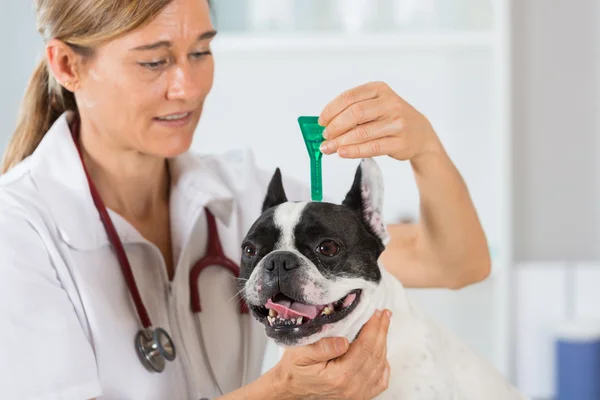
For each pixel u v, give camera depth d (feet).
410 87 8.48
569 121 8.71
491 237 8.32
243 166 5.26
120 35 3.98
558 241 8.82
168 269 4.75
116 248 4.31
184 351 4.49
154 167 4.61
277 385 3.76
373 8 7.96
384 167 8.43
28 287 3.85
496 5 7.68
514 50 8.68
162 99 4.14
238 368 4.74
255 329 4.81
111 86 4.12
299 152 8.54
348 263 3.78
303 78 8.49
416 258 4.86
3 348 3.70
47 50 4.25
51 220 4.15
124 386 4.18
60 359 3.79
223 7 8.11
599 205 8.76
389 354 4.05
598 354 7.98
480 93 8.40
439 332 4.40
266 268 3.63
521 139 8.77
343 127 3.78
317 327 3.63
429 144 4.10
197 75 4.23
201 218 4.78
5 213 4.02
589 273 8.24
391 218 8.36
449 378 4.12
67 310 3.96
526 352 8.34
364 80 8.48
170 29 4.00
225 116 8.56
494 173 8.08
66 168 4.32
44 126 4.76
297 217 3.83
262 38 7.75
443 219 4.48
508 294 7.90
